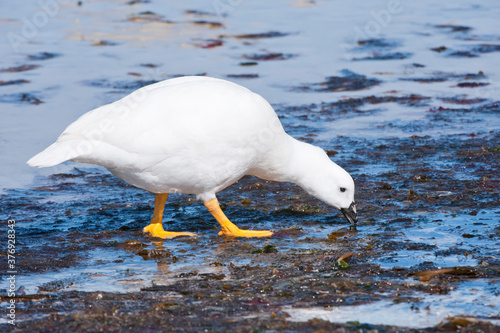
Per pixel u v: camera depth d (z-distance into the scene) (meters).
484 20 32.94
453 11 35.22
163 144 10.94
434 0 38.28
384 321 7.90
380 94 22.23
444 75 24.20
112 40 29.80
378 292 8.84
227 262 10.37
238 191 14.43
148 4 37.12
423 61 26.12
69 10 35.38
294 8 36.12
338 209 12.88
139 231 12.10
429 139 17.77
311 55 27.19
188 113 11.00
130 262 10.49
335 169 12.15
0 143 17.34
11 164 16.05
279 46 28.64
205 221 12.84
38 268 10.21
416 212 12.58
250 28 31.88
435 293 8.74
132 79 23.84
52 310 8.51
